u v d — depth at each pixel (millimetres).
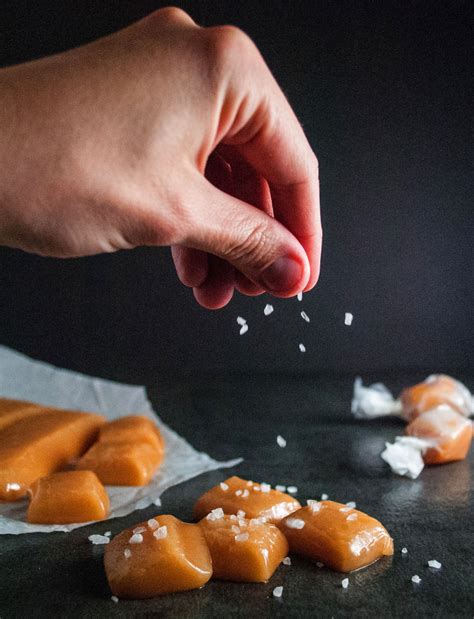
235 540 248
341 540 251
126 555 244
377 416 410
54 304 579
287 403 441
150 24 215
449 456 339
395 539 272
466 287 559
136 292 573
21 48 568
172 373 576
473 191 549
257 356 571
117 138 209
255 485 294
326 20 542
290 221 262
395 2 538
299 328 566
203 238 227
